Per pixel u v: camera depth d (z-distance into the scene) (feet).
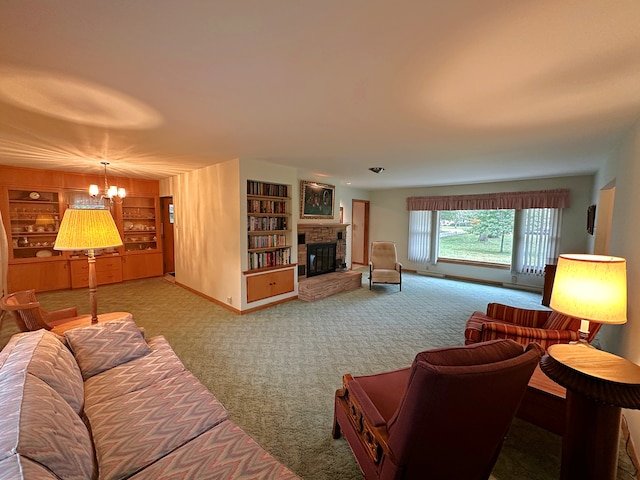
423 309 14.70
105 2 3.45
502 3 3.43
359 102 6.53
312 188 18.35
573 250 17.25
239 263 13.48
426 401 3.26
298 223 17.13
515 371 3.48
